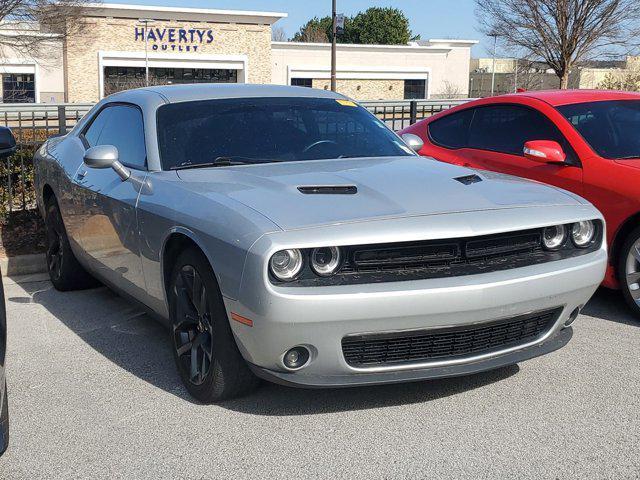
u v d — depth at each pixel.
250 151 4.47
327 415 3.67
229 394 3.74
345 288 3.22
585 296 3.84
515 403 3.79
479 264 3.50
